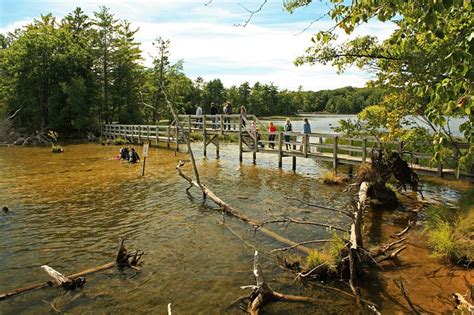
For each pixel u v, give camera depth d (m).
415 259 7.42
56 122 38.44
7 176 16.95
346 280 6.62
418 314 5.49
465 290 6.09
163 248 8.34
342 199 12.25
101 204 12.04
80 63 39.75
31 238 9.04
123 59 42.50
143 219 10.45
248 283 6.67
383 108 11.06
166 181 15.52
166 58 45.53
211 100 91.88
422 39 7.21
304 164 19.77
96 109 41.38
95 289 6.52
